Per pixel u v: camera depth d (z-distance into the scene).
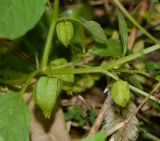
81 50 0.46
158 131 0.50
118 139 0.42
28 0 0.33
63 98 0.51
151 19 0.58
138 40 0.55
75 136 0.50
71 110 0.50
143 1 0.59
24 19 0.33
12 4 0.33
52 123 0.47
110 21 0.61
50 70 0.42
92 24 0.40
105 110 0.45
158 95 0.48
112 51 0.45
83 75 0.52
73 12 0.59
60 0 0.60
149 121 0.50
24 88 0.40
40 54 0.50
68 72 0.42
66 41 0.41
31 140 0.46
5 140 0.37
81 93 0.53
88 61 0.52
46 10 0.49
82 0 0.62
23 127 0.38
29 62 0.50
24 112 0.38
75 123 0.50
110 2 0.62
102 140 0.28
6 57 0.50
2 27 0.32
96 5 0.63
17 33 0.33
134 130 0.42
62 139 0.47
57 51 0.51
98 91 0.54
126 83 0.39
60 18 0.41
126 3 0.62
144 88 0.52
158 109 0.43
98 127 0.46
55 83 0.40
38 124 0.47
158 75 0.43
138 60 0.50
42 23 0.50
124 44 0.41
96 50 0.45
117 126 0.42
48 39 0.42
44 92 0.40
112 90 0.39
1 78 0.48
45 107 0.40
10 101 0.39
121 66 0.45
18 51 0.50
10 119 0.38
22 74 0.48
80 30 0.45
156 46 0.41
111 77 0.42
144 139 0.49
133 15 0.59
